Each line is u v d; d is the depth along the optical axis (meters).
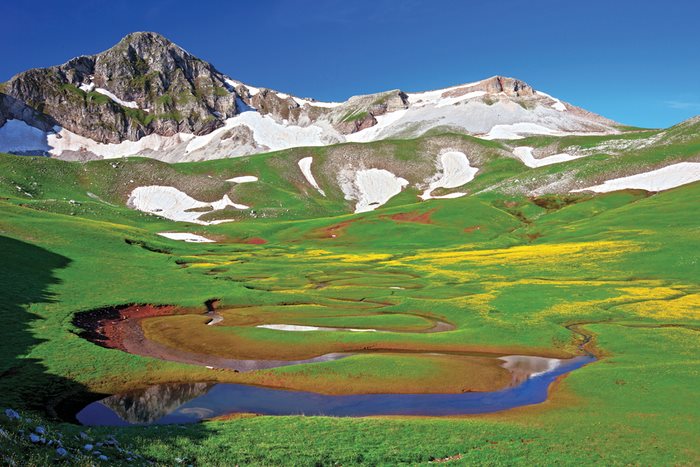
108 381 35.84
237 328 52.34
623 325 52.53
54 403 31.73
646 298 63.53
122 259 85.19
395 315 59.12
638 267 81.00
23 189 174.00
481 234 136.75
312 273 89.25
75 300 57.22
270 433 25.83
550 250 100.94
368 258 109.25
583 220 130.88
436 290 72.94
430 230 142.38
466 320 56.34
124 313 57.59
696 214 108.81
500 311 59.38
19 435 16.80
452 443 25.11
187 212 197.88
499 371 40.03
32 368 35.75
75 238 90.81
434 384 36.88
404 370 39.12
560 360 43.41
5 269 62.03
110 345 46.22
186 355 44.34
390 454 23.56
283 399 34.06
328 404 33.25
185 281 74.31
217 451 22.75
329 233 150.00
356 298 69.50
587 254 92.56
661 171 154.38
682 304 59.81
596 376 36.78
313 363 40.19
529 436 26.22
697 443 25.12
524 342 47.78
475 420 29.03
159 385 36.25
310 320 57.06
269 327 54.25
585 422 28.31
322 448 23.97
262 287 76.44
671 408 30.19
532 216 150.62
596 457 23.58
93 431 23.52
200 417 30.59
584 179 166.25
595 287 70.19
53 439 17.42
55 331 44.81
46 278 64.00
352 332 50.81
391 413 31.72
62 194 183.50
